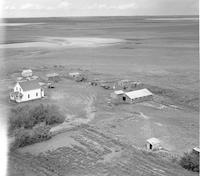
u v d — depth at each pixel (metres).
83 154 28.89
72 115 41.81
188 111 45.09
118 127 37.31
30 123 36.09
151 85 61.88
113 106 46.91
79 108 45.28
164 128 37.31
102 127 37.06
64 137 33.47
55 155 28.50
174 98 52.53
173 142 32.62
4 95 51.09
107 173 25.09
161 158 28.33
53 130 35.41
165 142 32.59
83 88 58.72
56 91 55.88
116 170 25.67
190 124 38.94
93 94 54.06
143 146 31.30
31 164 26.38
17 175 24.09
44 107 40.59
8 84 59.53
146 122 39.56
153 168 26.16
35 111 38.50
